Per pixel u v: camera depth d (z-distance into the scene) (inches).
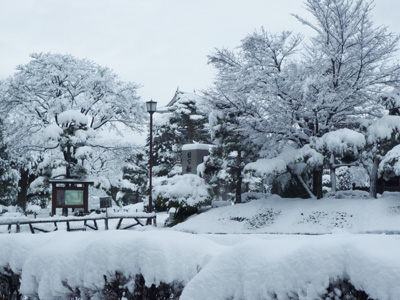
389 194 982.4
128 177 2172.7
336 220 842.2
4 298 213.6
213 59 1131.9
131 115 1658.5
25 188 1617.9
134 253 170.2
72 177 1280.8
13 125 1556.3
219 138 1128.8
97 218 944.9
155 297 168.6
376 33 968.3
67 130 1391.5
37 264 190.2
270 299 136.6
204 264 169.5
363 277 120.5
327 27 1018.1
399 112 949.2
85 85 1611.7
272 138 1080.8
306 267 132.1
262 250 146.6
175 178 1077.8
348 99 1013.2
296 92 1008.2
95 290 177.9
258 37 1066.7
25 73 1599.4
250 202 1043.3
